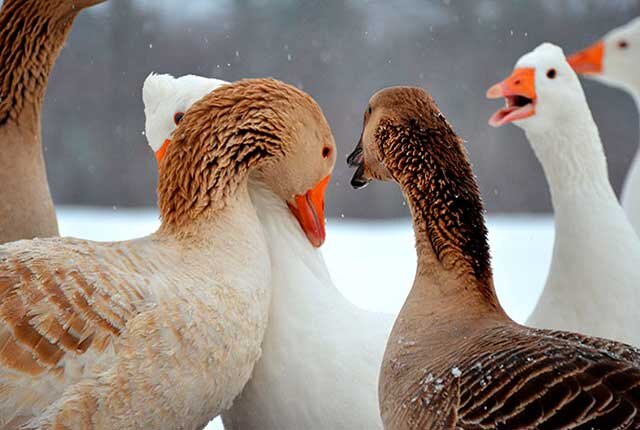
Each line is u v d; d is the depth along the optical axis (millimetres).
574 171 12141
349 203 41750
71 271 8562
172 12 45625
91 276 8555
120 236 25984
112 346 8383
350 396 9445
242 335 8969
